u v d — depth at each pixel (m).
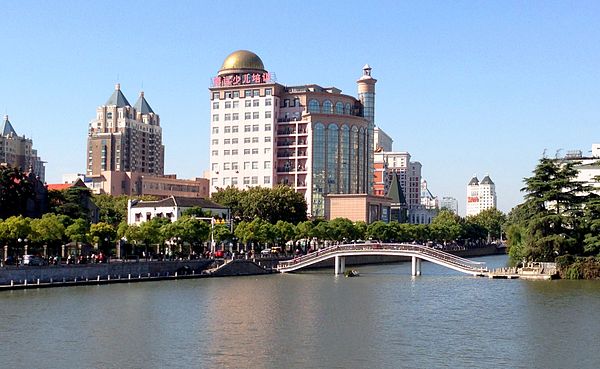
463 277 181.38
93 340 89.88
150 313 111.19
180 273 173.12
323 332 96.81
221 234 192.25
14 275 135.00
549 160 169.50
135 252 186.62
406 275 191.38
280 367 77.38
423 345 88.50
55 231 146.25
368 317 109.94
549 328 99.81
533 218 166.62
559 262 164.38
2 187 179.25
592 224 159.88
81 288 140.00
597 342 90.25
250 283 162.38
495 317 109.56
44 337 91.31
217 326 100.69
